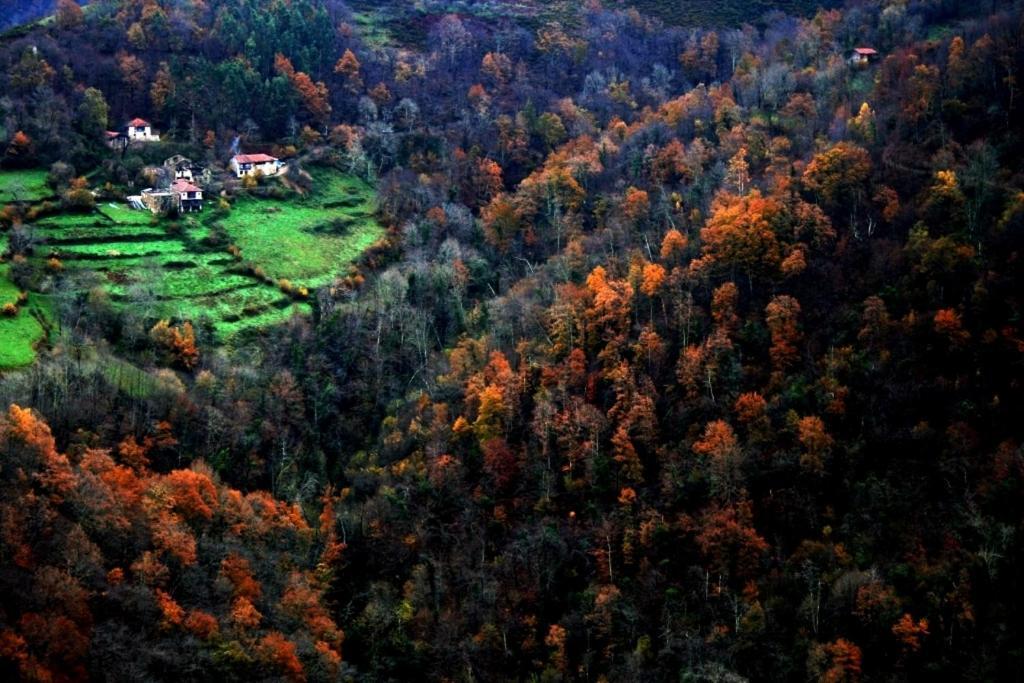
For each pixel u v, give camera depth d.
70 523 101.62
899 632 106.12
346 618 122.44
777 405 133.75
